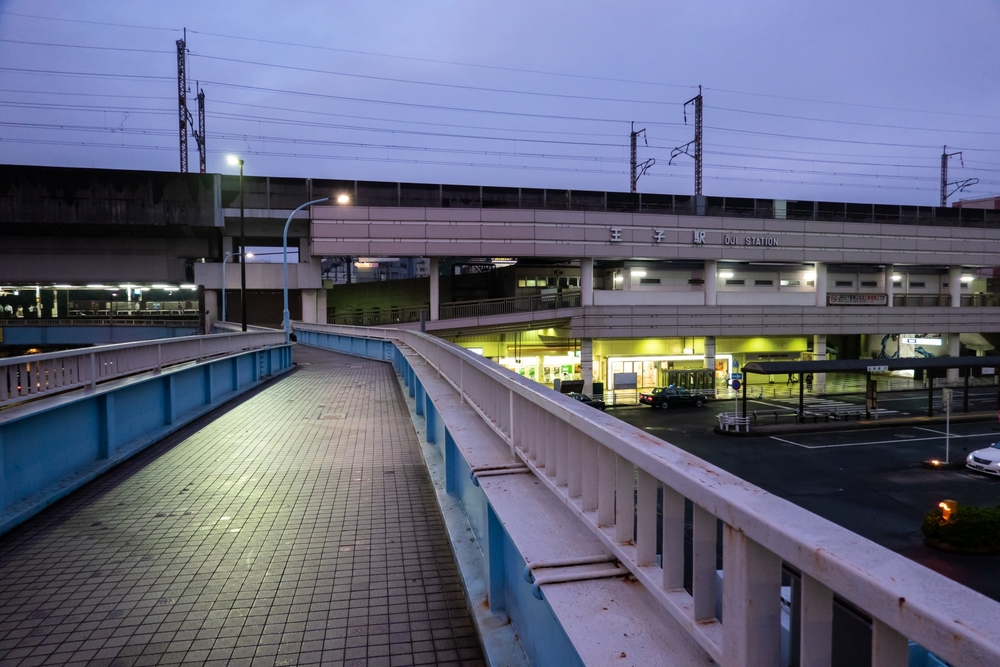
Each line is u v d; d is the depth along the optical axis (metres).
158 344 8.59
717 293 45.00
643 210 44.22
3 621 3.62
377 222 38.28
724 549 1.38
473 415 5.27
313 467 7.06
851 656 1.50
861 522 14.94
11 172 36.25
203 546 4.77
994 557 12.19
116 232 39.00
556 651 2.30
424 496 6.01
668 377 40.94
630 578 2.13
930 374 31.12
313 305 41.34
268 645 3.38
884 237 46.91
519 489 3.13
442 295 47.50
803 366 29.25
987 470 19.62
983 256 49.66
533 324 41.12
